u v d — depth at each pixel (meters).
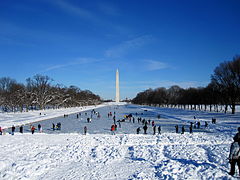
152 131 38.91
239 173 9.68
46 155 15.47
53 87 124.25
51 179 10.62
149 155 15.05
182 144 19.30
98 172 11.59
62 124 50.38
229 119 55.75
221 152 14.73
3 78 110.88
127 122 55.97
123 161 13.73
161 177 10.34
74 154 15.77
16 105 100.69
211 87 79.00
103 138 24.00
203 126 44.34
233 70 67.06
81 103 175.75
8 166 12.77
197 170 10.82
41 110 103.00
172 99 147.00
